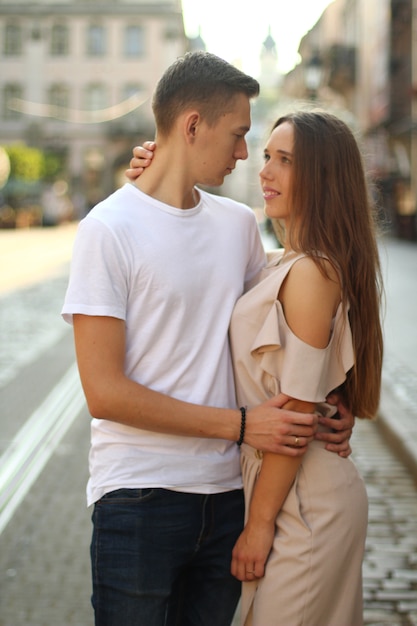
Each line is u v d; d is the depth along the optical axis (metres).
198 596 1.93
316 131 1.84
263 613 1.82
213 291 1.88
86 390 1.74
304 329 1.78
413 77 26.45
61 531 3.86
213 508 1.85
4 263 19.22
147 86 50.16
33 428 5.61
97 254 1.74
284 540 1.81
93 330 1.72
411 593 3.21
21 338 9.45
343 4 38.91
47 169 44.62
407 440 5.00
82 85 50.41
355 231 1.85
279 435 1.75
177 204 1.87
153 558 1.78
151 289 1.79
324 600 1.81
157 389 1.81
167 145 1.86
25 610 3.08
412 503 4.24
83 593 3.23
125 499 1.78
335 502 1.83
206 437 1.80
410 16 26.61
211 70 1.80
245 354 1.88
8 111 50.78
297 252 1.85
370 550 3.63
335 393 1.96
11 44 50.38
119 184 52.00
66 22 49.94
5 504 4.19
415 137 27.25
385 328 9.40
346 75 35.41
